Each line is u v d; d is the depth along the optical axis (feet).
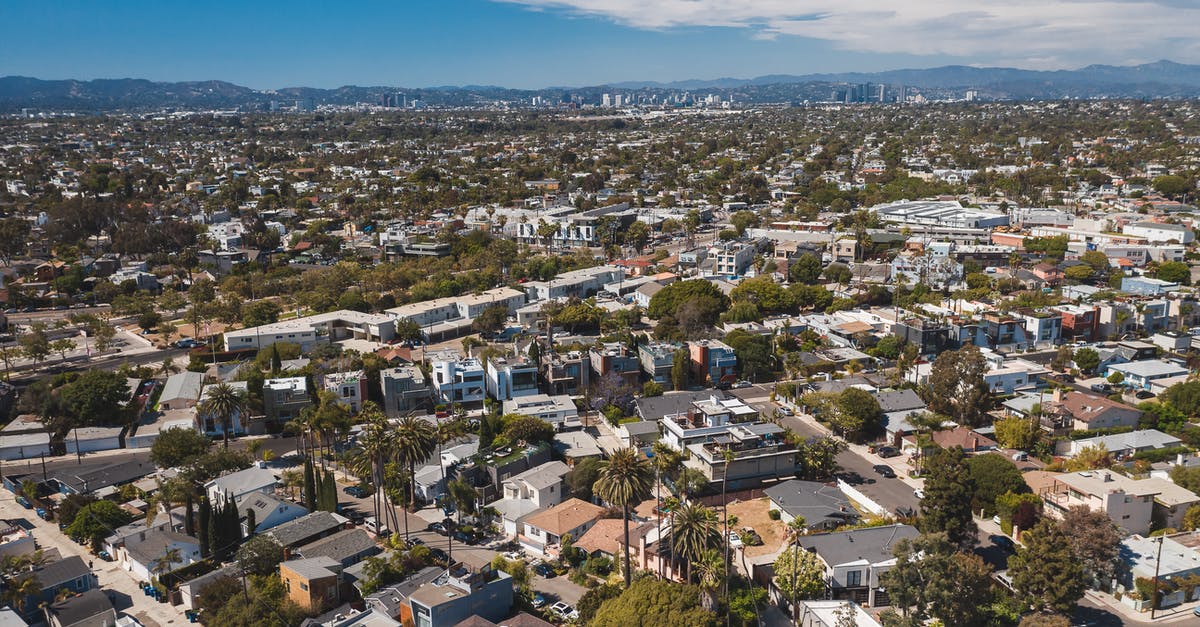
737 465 421.18
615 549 360.69
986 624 299.38
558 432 490.49
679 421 456.45
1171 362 583.17
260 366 596.70
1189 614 312.29
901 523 367.25
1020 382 552.82
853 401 485.15
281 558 346.13
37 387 524.93
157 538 361.92
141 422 517.14
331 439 488.02
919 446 452.76
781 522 391.04
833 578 328.29
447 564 355.56
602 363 561.02
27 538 365.61
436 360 561.43
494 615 314.55
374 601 317.01
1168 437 450.71
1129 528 360.89
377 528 383.86
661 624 282.36
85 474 435.94
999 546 364.99
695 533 314.55
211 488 413.80
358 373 544.21
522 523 386.32
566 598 336.08
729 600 316.60
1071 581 304.71
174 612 328.90
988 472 394.11
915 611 310.04
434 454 452.76
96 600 322.55
